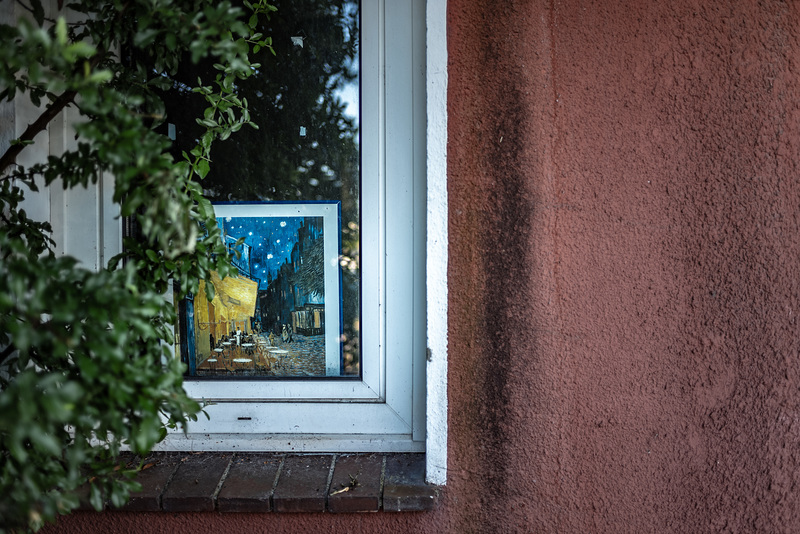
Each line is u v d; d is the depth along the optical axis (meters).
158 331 1.35
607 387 1.67
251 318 1.93
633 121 1.62
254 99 1.86
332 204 1.89
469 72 1.61
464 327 1.66
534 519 1.71
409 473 1.78
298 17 1.84
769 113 1.62
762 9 1.60
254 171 1.88
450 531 1.73
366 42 1.82
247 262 1.92
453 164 1.62
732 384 1.68
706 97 1.62
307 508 1.67
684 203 1.64
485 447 1.70
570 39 1.60
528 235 1.63
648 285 1.65
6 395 0.93
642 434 1.69
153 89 1.84
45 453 1.15
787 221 1.64
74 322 1.08
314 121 1.87
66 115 1.82
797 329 1.66
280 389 1.92
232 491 1.69
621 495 1.71
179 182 1.20
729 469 1.70
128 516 1.72
